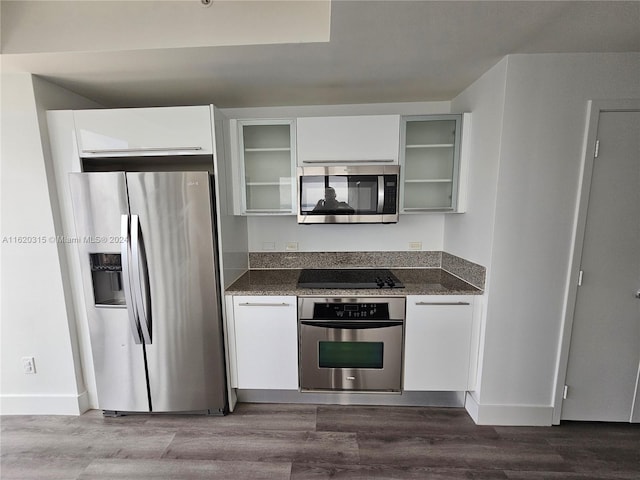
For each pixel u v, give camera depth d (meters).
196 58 1.49
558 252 1.66
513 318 1.72
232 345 1.92
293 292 1.86
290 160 2.04
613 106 1.53
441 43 1.40
